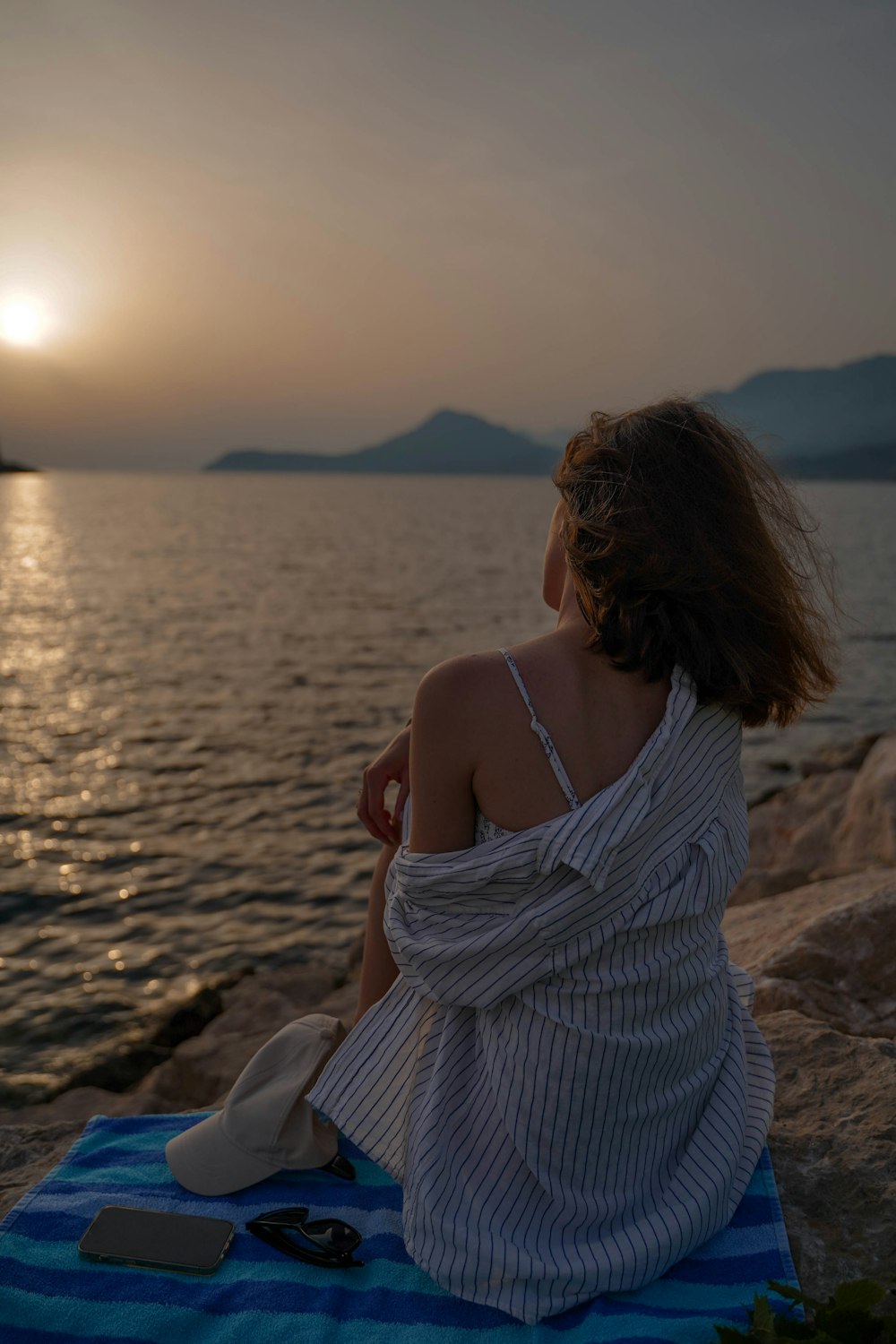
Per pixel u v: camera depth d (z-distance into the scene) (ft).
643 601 5.26
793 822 26.66
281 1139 6.48
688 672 5.37
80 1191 6.45
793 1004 10.14
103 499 534.78
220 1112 6.65
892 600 102.99
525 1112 5.50
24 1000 23.45
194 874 32.45
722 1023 6.29
